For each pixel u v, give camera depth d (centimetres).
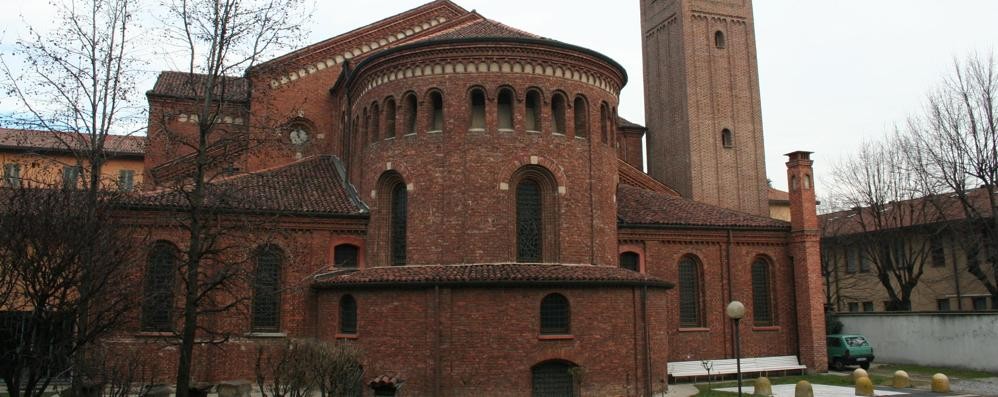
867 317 5162
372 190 3422
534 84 3269
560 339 2891
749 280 4206
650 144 6016
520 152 3216
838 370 4400
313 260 3375
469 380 2814
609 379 2938
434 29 4556
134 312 2741
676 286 4028
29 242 1755
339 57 4462
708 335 4044
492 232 3144
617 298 3023
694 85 5556
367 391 2931
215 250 2267
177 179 2430
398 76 3353
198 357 3161
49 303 1783
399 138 3325
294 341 2695
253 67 2520
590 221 3319
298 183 3738
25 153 2681
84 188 2356
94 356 2183
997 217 4684
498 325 2853
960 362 4459
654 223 4000
